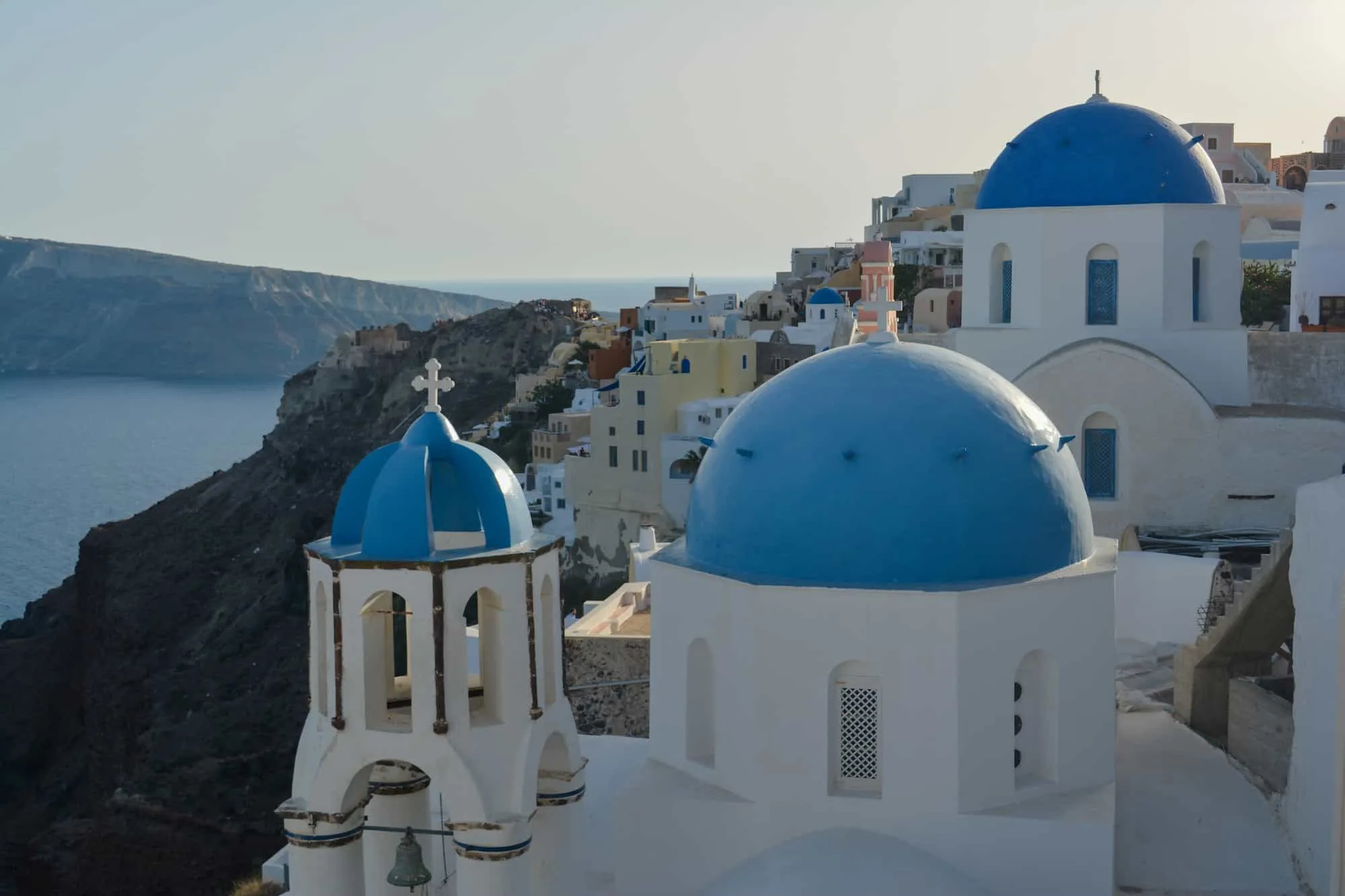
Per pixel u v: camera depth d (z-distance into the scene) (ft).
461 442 45.60
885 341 58.95
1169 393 89.15
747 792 53.36
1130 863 56.95
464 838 42.78
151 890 220.43
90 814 280.51
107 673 349.61
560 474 285.23
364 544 42.98
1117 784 62.85
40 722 353.31
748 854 53.16
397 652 62.54
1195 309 95.30
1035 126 98.43
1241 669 69.00
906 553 52.16
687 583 55.72
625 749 67.62
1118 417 89.71
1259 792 61.82
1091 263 94.38
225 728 255.09
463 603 42.47
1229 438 89.30
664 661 57.21
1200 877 56.29
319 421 485.97
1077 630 53.31
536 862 46.21
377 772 48.88
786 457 54.29
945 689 51.01
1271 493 89.45
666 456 255.91
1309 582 56.49
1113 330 93.30
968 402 54.65
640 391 260.21
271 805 231.91
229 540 411.34
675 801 53.88
